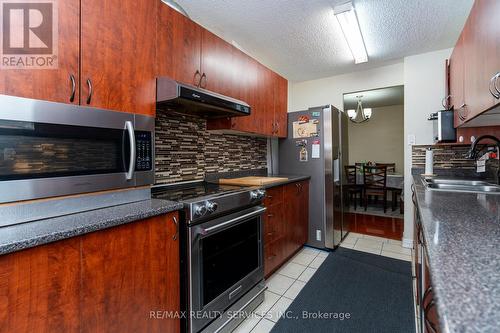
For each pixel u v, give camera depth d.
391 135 6.24
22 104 0.95
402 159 6.11
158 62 1.48
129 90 1.32
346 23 2.28
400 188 4.72
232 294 1.62
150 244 1.19
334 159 2.97
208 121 2.28
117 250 1.05
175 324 1.32
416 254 1.90
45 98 1.01
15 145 0.94
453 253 0.61
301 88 4.00
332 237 2.89
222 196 1.55
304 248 2.99
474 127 2.24
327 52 2.91
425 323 0.77
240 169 2.79
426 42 2.65
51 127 1.03
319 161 2.91
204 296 1.43
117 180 1.26
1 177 0.91
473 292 0.43
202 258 1.42
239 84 2.19
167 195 1.59
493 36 1.11
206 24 2.32
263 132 2.57
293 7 2.08
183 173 2.08
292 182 2.61
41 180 1.00
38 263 0.83
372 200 5.97
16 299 0.78
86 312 0.95
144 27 1.39
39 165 1.00
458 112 2.02
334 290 2.06
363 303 1.88
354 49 2.75
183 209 1.36
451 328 0.34
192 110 1.96
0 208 0.91
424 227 0.85
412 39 2.58
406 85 3.02
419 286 1.54
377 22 2.27
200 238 1.40
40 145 1.00
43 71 1.01
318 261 2.62
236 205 1.66
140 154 1.37
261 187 1.99
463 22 2.26
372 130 6.49
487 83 1.20
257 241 1.91
